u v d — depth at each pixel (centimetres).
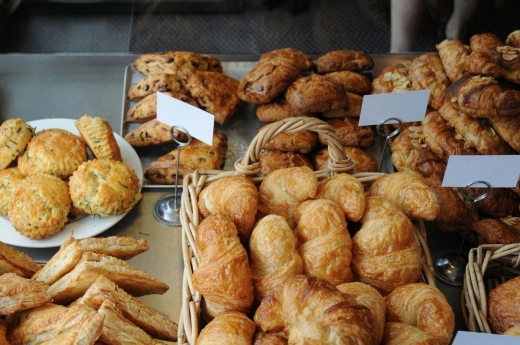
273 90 173
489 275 135
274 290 103
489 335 100
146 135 171
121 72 203
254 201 122
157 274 140
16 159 163
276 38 243
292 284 100
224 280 106
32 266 122
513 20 231
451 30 230
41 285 108
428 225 154
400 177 133
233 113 186
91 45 239
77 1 238
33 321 102
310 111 171
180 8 247
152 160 176
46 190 142
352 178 128
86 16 242
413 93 142
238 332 101
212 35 243
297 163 167
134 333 106
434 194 127
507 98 151
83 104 191
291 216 128
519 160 122
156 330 115
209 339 101
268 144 168
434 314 105
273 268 112
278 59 181
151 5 248
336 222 116
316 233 115
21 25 240
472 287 123
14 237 141
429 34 237
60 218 142
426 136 166
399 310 112
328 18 250
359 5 253
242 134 184
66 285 111
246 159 133
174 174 163
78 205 144
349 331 90
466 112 159
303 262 115
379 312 103
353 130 173
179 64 190
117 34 242
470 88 156
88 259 114
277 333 100
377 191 135
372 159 172
